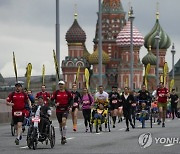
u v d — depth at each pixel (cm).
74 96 4731
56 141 3694
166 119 7150
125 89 4678
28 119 4538
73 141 3694
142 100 5150
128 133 4403
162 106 5294
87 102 4647
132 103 4681
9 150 3153
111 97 5191
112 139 3828
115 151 3050
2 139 3934
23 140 3831
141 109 5097
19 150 3150
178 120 6794
